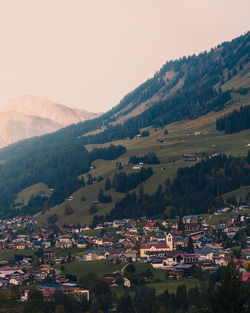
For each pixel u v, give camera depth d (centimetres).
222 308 11381
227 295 11425
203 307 12075
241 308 11369
